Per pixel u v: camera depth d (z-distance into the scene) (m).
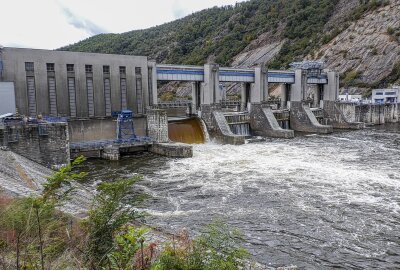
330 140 70.56
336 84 97.81
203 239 11.48
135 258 10.21
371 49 133.25
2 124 40.47
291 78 88.81
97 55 55.88
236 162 49.28
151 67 62.97
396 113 109.56
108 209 11.47
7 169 30.33
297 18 176.00
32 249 10.12
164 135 58.59
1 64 47.31
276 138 74.44
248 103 82.38
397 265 21.41
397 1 141.88
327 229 26.39
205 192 35.59
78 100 54.53
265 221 27.91
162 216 28.89
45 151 42.97
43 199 10.79
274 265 21.30
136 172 44.06
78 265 9.94
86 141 54.47
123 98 59.44
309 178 40.22
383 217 28.45
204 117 71.38
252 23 198.38
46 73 51.25
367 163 47.78
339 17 162.62
